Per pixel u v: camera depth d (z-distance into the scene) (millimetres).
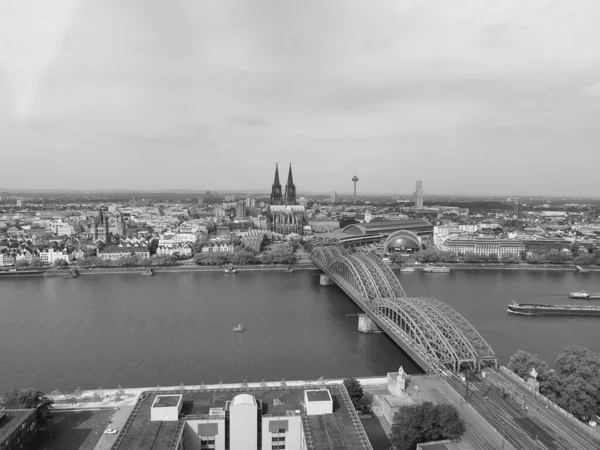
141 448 138875
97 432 182125
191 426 155125
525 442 159750
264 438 158000
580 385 192500
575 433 166750
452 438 161125
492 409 183375
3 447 150875
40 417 183500
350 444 143625
